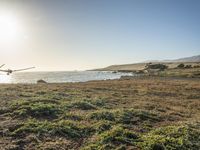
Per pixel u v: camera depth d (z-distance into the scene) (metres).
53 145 14.04
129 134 15.88
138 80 75.81
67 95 30.11
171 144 14.71
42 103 22.30
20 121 17.44
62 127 16.38
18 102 21.91
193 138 16.28
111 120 19.16
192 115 24.83
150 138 15.44
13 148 13.34
